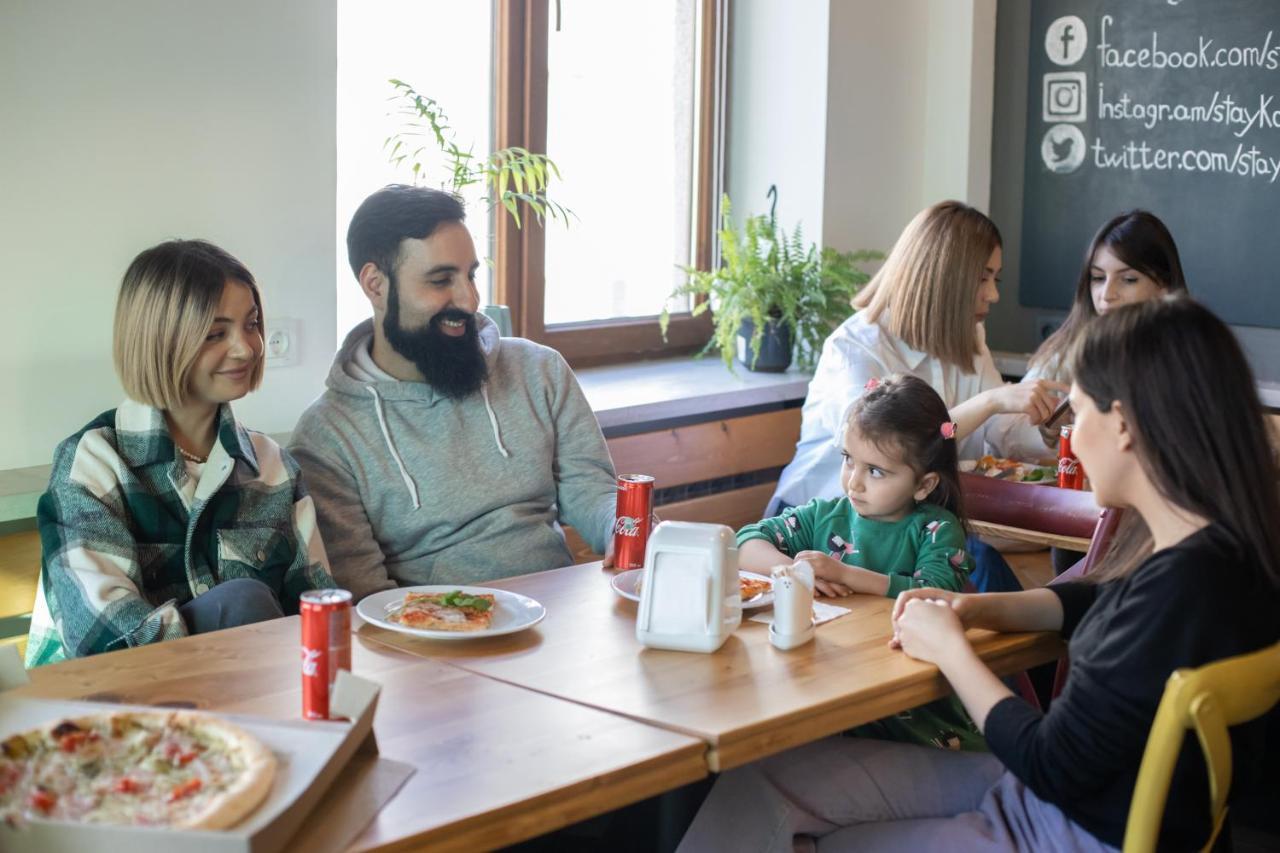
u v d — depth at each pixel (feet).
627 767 4.42
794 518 7.25
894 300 9.84
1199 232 12.59
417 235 7.50
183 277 6.53
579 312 12.23
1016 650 5.80
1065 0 13.12
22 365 7.61
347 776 4.30
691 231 13.21
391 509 7.75
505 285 11.35
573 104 11.80
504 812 4.12
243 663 5.33
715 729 4.71
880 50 13.00
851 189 12.96
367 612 5.96
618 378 11.80
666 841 6.50
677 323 13.12
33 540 7.39
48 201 7.57
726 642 5.74
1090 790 4.94
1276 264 12.17
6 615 7.36
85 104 7.63
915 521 6.93
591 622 6.00
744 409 12.09
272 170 8.48
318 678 4.70
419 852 3.95
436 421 7.84
